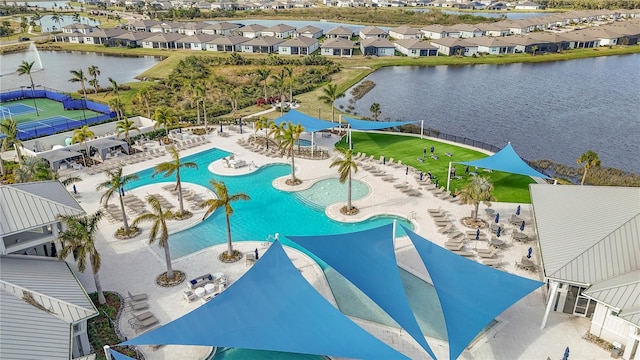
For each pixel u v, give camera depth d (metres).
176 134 74.06
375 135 75.94
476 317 29.98
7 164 63.84
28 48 167.75
